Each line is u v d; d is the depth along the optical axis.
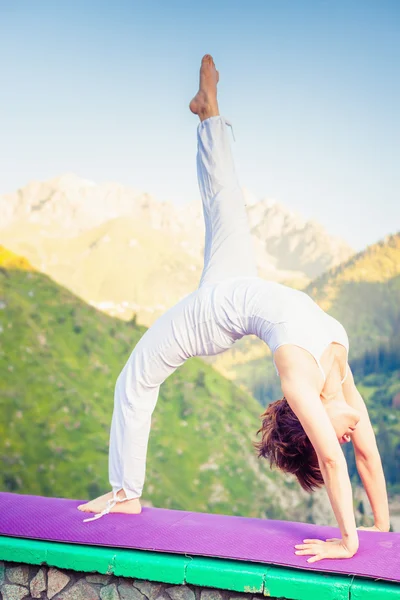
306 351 2.07
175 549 2.08
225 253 2.50
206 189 2.61
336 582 1.87
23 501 2.60
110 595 2.14
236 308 2.28
